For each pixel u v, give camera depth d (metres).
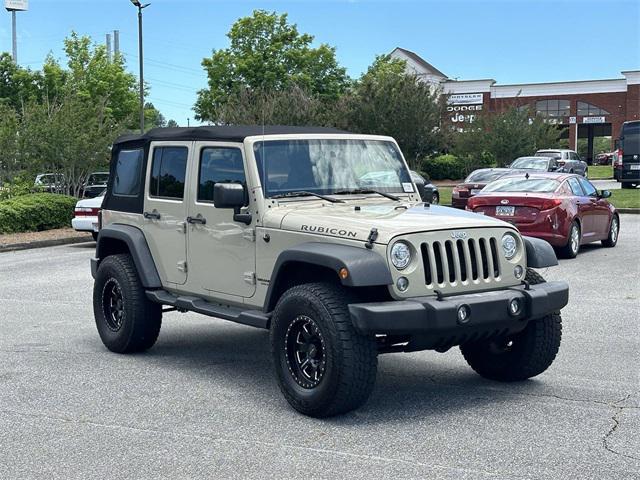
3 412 6.15
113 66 47.25
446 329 5.72
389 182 7.36
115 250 8.52
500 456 5.10
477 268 6.11
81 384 6.94
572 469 4.87
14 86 44.44
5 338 8.92
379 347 6.04
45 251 18.42
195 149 7.32
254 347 8.40
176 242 7.50
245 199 6.73
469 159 48.38
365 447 5.29
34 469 4.97
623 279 12.44
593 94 70.56
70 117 25.42
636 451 5.17
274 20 50.69
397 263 5.75
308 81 50.50
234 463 5.02
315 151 7.04
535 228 14.44
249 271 6.71
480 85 71.81
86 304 11.16
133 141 8.16
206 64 50.91
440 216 6.33
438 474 4.80
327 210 6.59
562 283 6.52
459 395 6.52
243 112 34.31
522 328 6.30
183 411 6.13
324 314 5.72
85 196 25.31
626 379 6.95
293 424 5.79
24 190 24.84
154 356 7.98
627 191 34.06
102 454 5.21
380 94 37.44
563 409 6.10
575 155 41.06
